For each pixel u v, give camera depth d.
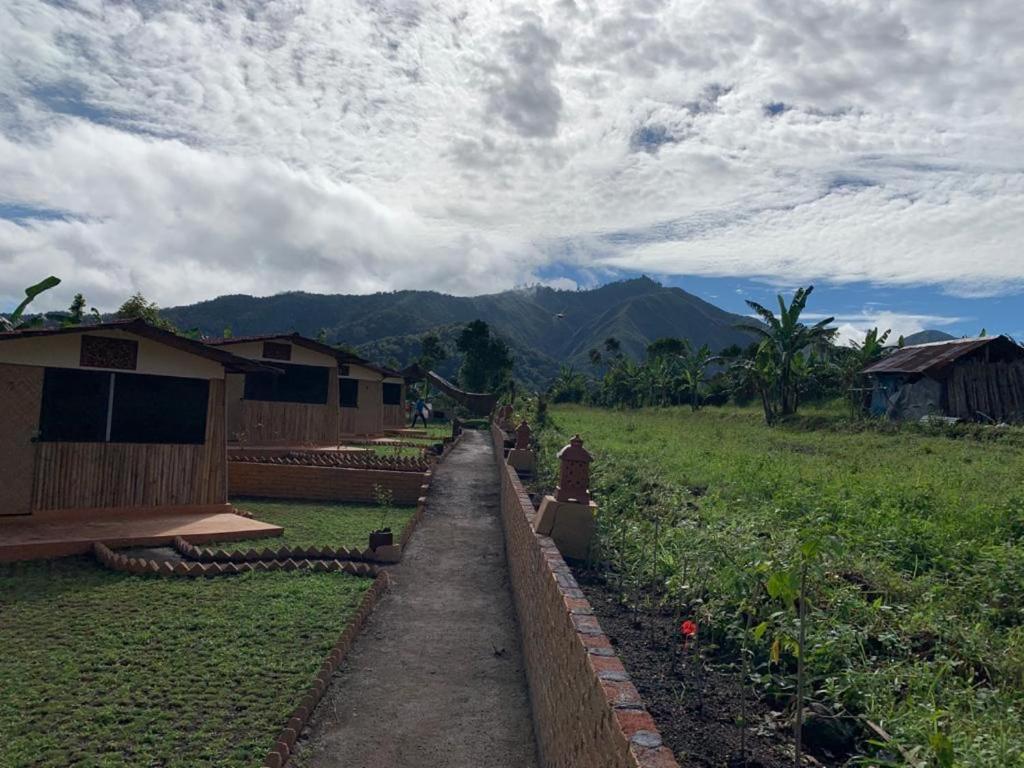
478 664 6.85
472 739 5.41
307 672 6.20
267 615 7.50
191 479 12.04
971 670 3.90
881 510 8.41
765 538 6.43
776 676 3.62
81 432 10.97
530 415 30.09
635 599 5.44
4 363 10.27
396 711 5.81
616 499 9.45
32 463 10.49
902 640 4.18
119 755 4.73
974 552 6.56
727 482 11.22
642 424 28.84
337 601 8.08
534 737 5.44
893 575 5.68
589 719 3.30
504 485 13.58
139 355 11.40
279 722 5.30
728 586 4.65
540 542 6.30
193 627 7.07
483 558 10.81
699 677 4.07
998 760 2.65
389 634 7.51
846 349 38.00
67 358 10.77
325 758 5.05
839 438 23.20
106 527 10.48
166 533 10.35
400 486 15.36
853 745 3.24
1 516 10.23
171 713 5.32
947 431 23.42
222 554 9.64
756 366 33.38
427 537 11.95
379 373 28.48
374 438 26.97
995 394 26.77
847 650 3.84
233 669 6.14
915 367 28.53
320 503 14.99
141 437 11.52
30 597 7.74
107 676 5.87
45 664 6.06
